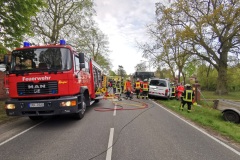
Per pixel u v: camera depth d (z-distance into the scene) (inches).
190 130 330.6
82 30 1178.0
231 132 327.6
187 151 233.6
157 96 837.8
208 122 401.7
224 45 1202.0
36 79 334.6
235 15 1031.6
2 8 394.6
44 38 1151.0
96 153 223.8
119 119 402.9
